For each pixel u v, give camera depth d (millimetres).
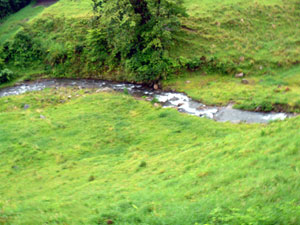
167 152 23000
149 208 11766
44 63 48156
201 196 12336
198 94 36219
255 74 38500
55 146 26297
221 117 31047
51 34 49719
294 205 9633
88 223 11078
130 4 38031
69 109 34375
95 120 31094
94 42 45188
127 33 39188
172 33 43094
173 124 29703
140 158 22562
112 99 36000
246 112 31266
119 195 14570
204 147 20594
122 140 27266
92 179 19344
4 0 65562
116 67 43750
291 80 36156
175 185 14688
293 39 42906
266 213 9344
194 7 48938
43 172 21781
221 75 39438
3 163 23406
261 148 15773
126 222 10805
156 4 38969
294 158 13156
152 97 37250
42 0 69812
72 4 55594
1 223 11492
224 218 9539
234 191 11781
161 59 40125
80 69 45969
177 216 10477
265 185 11469
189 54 41500
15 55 48500
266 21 46281
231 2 49219
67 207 13188
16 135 27703
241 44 42312
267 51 41062
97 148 26031
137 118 31578
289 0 50281
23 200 16625
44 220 11547
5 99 39375
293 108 29938
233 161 15430
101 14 42062
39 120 31219
